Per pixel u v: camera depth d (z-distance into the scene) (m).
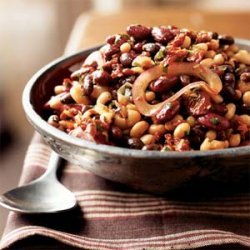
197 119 0.54
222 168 0.50
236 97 0.56
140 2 1.35
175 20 0.90
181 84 0.55
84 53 0.65
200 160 0.48
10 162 1.27
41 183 0.58
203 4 1.37
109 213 0.55
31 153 0.63
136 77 0.56
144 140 0.54
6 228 0.54
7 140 1.34
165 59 0.56
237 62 0.60
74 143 0.50
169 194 0.55
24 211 0.54
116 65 0.57
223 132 0.54
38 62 1.42
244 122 0.56
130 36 0.60
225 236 0.51
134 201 0.56
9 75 1.40
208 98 0.55
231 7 1.36
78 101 0.58
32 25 1.39
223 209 0.55
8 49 1.40
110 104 0.56
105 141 0.53
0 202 0.54
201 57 0.57
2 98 1.38
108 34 0.87
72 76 0.61
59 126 0.56
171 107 0.54
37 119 0.53
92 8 1.38
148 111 0.55
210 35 0.61
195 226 0.53
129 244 0.52
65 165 0.61
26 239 0.51
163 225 0.54
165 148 0.52
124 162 0.49
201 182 0.52
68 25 1.40
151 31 0.59
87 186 0.58
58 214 0.54
